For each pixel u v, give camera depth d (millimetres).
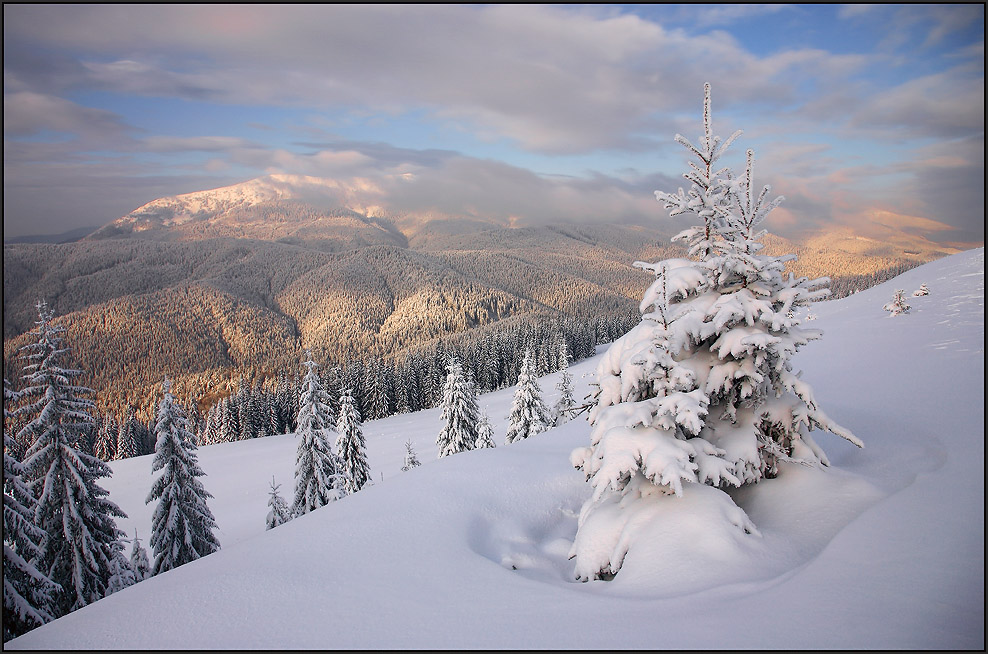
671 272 9672
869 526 6707
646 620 5621
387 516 10703
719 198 9242
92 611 7637
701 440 8641
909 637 4309
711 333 8992
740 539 7355
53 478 15172
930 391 14328
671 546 7457
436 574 8086
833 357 22641
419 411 82938
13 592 12398
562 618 6094
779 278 9273
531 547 10422
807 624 4805
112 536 16562
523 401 36469
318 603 7207
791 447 9609
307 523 10859
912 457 9891
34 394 15289
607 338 137875
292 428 82000
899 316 30594
